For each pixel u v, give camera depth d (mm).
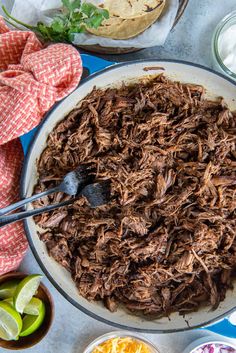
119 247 718
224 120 715
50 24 803
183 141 706
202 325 721
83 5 741
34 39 742
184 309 743
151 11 785
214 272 733
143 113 710
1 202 766
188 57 840
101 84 708
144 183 706
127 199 704
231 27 812
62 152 717
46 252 734
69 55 695
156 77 712
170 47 839
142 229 711
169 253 718
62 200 722
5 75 714
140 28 795
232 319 786
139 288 730
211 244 711
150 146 700
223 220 711
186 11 841
